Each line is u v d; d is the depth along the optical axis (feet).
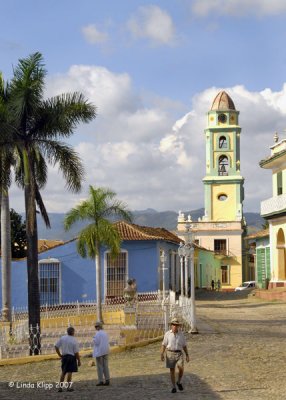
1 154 79.66
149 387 52.01
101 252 133.69
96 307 112.16
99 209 110.93
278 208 141.79
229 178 245.45
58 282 132.57
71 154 81.92
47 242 172.14
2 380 59.77
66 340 53.36
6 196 90.27
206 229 239.91
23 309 127.03
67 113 80.59
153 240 135.64
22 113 79.15
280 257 146.72
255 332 81.05
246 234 252.83
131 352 71.82
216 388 50.21
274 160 145.69
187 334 78.69
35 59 80.53
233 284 238.07
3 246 96.37
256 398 46.47
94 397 49.57
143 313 87.15
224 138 249.14
